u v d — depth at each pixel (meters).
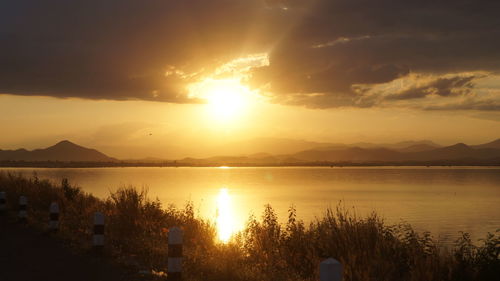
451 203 61.44
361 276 11.19
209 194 72.44
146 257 12.07
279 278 11.20
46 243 13.51
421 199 67.19
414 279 11.15
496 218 43.47
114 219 17.48
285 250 14.30
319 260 12.77
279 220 36.34
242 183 120.88
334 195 73.00
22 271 10.09
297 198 66.12
